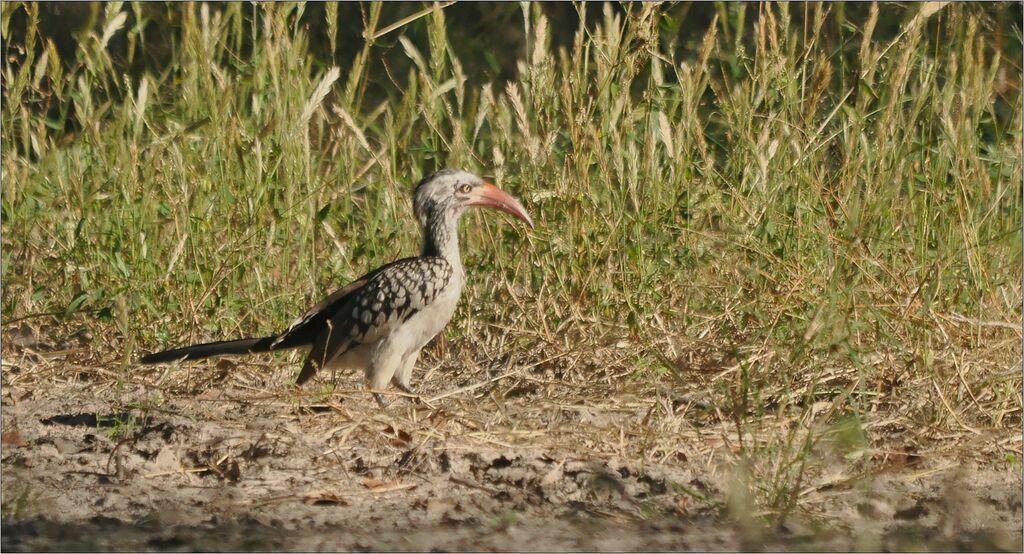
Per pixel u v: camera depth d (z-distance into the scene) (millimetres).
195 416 9844
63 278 12297
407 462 8750
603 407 10180
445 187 11047
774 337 10891
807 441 8023
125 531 7312
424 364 11930
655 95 12516
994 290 11430
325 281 12648
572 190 12195
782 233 11914
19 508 7617
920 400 9945
